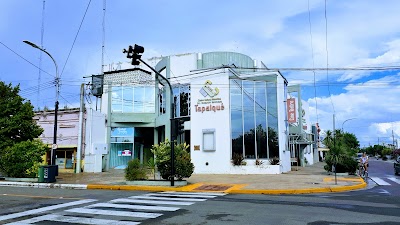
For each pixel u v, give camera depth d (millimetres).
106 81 36031
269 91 26969
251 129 26500
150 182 17641
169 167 17891
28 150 21984
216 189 16016
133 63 16219
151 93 35375
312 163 50000
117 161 34562
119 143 34719
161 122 33031
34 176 21562
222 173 25828
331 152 25281
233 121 26578
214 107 26812
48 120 31641
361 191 15766
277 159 25656
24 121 24375
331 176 22453
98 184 18172
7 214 9742
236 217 8977
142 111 34969
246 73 27516
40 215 9539
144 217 9078
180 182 17484
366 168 23969
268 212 9695
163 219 8797
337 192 15383
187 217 9031
